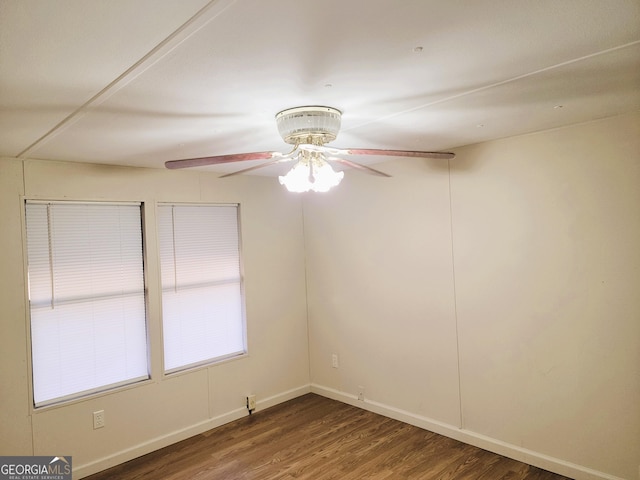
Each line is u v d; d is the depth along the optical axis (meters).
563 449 2.87
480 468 3.01
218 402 3.94
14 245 2.93
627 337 2.60
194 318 3.88
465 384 3.38
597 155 2.67
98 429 3.24
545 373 2.94
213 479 3.03
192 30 1.27
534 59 1.62
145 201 3.55
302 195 4.66
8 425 2.88
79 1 1.08
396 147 3.23
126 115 2.08
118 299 3.44
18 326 2.93
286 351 4.50
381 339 3.99
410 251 3.72
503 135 2.99
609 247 2.65
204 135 2.56
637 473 2.58
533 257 2.97
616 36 1.44
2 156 2.89
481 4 1.20
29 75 1.55
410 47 1.47
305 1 1.13
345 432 3.68
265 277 4.36
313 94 1.91
